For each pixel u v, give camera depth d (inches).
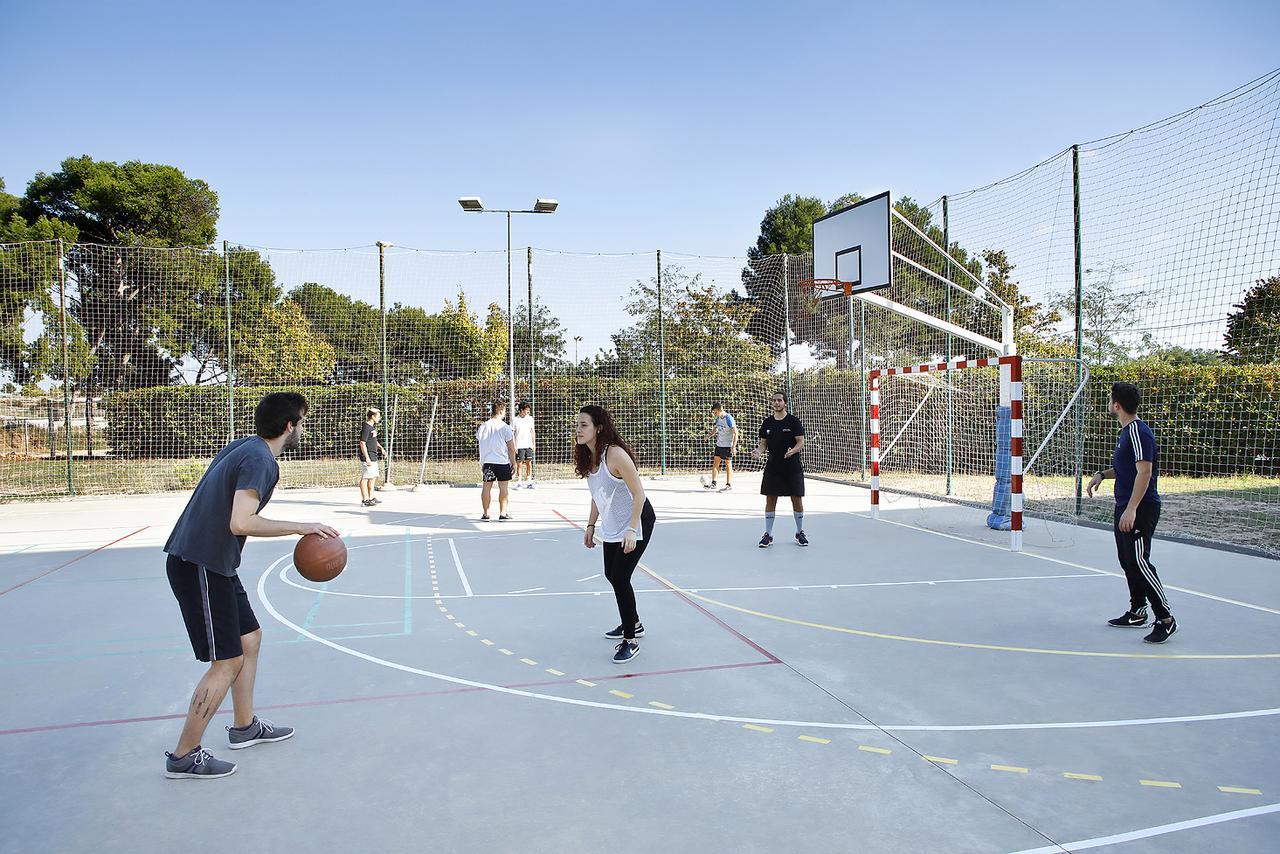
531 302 644.1
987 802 114.7
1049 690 160.9
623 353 742.5
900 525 389.1
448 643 197.2
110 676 175.8
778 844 103.4
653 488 576.4
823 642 195.5
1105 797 115.9
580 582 266.4
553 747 135.3
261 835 107.2
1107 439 523.2
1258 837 104.4
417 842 104.8
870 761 128.8
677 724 144.9
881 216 441.4
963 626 208.7
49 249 840.3
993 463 574.9
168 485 620.4
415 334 808.9
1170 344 385.4
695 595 245.4
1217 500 457.4
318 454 809.5
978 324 574.9
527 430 594.9
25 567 301.3
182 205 1219.9
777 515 425.7
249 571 290.4
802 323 721.6
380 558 312.0
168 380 912.3
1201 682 165.0
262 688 165.8
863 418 625.9
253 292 798.5
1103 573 274.7
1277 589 245.6
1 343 840.9
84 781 124.6
